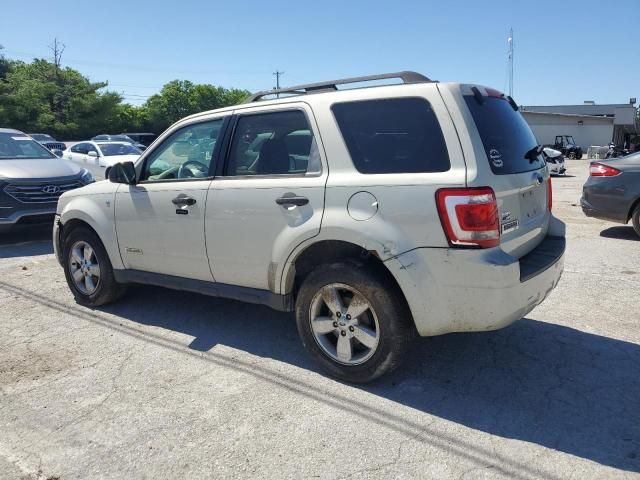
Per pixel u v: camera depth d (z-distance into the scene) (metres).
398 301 3.40
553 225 4.16
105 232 4.89
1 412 3.38
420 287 3.21
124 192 4.72
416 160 3.28
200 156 4.36
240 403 3.44
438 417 3.24
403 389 3.57
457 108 3.22
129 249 4.78
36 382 3.76
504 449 2.91
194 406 3.41
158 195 4.45
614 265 6.62
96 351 4.27
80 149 18.53
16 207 8.06
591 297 5.40
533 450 2.90
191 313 5.09
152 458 2.90
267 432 3.11
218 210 4.06
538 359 4.00
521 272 3.31
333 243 3.58
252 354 4.17
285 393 3.55
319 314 3.75
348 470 2.76
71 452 2.96
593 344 4.27
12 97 51.53
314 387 3.62
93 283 5.26
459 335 4.45
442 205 3.11
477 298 3.13
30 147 9.74
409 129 3.34
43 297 5.67
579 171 26.30
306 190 3.59
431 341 4.34
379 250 3.28
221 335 4.56
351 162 3.48
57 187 8.48
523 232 3.56
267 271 3.88
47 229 9.80
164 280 4.61
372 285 3.38
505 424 3.15
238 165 4.08
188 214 4.25
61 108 56.44
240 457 2.89
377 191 3.32
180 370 3.91
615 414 3.25
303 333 3.79
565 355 4.07
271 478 2.72
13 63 61.91
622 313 4.95
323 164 3.58
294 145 3.79
